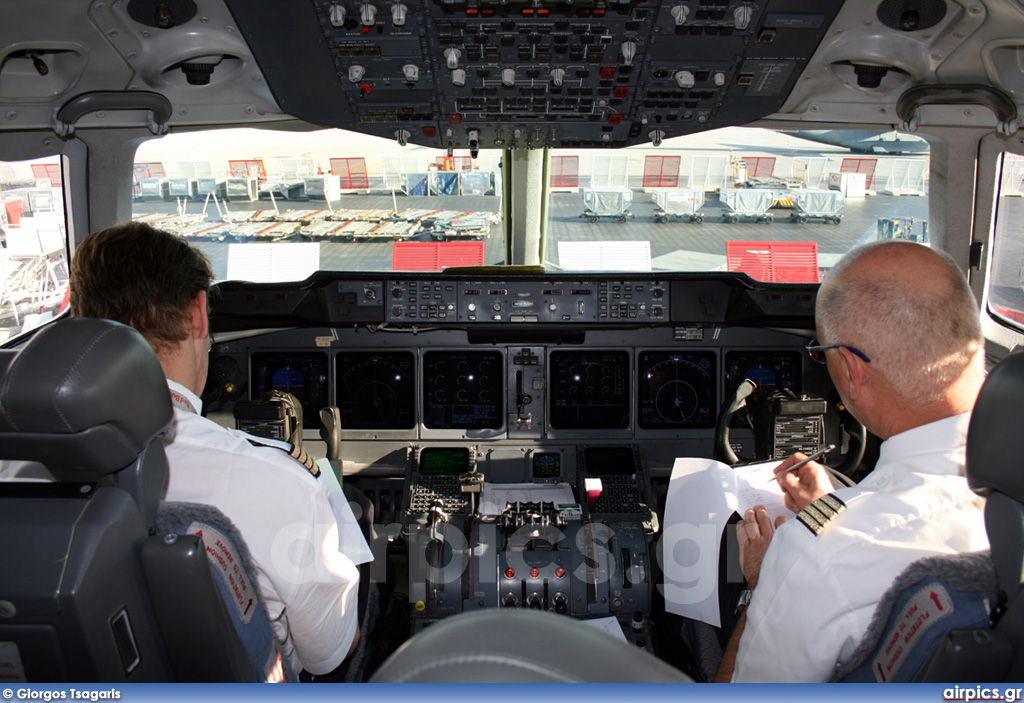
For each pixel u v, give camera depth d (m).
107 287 1.11
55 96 2.81
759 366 3.12
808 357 3.10
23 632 0.83
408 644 0.54
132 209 3.53
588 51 2.55
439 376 3.13
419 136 3.25
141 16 2.45
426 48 2.56
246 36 2.54
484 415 3.14
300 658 1.32
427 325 3.01
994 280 3.49
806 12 2.39
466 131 3.18
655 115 3.04
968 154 3.33
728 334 3.10
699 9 2.34
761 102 2.94
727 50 2.57
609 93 2.83
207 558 0.92
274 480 1.14
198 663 0.98
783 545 0.99
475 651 0.50
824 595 0.93
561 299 2.97
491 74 2.71
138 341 0.88
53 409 0.79
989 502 0.84
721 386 3.12
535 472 3.13
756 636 1.00
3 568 0.82
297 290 2.90
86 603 0.82
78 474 0.89
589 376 3.13
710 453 3.16
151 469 0.95
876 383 1.01
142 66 2.75
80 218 3.29
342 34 2.50
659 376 3.13
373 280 2.96
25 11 2.33
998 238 3.44
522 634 0.52
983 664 0.76
